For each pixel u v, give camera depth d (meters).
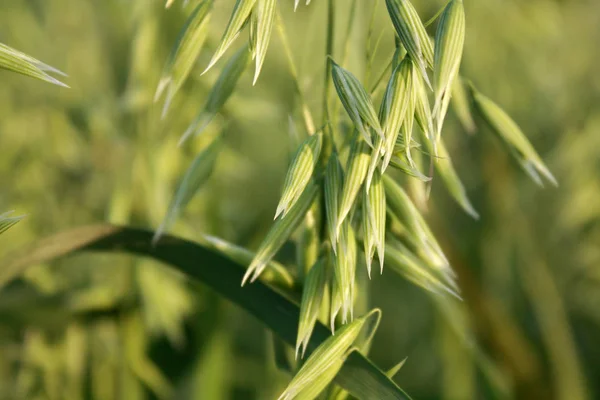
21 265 0.41
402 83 0.35
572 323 0.85
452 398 0.72
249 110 0.60
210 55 0.53
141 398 0.63
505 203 0.80
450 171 0.41
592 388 0.84
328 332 0.39
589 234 0.82
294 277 0.40
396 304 0.86
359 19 0.47
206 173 0.42
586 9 0.80
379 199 0.36
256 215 0.71
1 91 0.65
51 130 0.64
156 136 0.58
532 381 0.74
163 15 0.56
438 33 0.35
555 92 0.79
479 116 0.42
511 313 0.85
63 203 0.65
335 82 0.36
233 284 0.40
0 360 0.58
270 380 0.61
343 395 0.40
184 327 0.68
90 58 0.65
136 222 0.59
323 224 0.39
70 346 0.59
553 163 0.81
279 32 0.39
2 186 0.64
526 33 0.73
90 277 0.61
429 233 0.39
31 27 0.67
